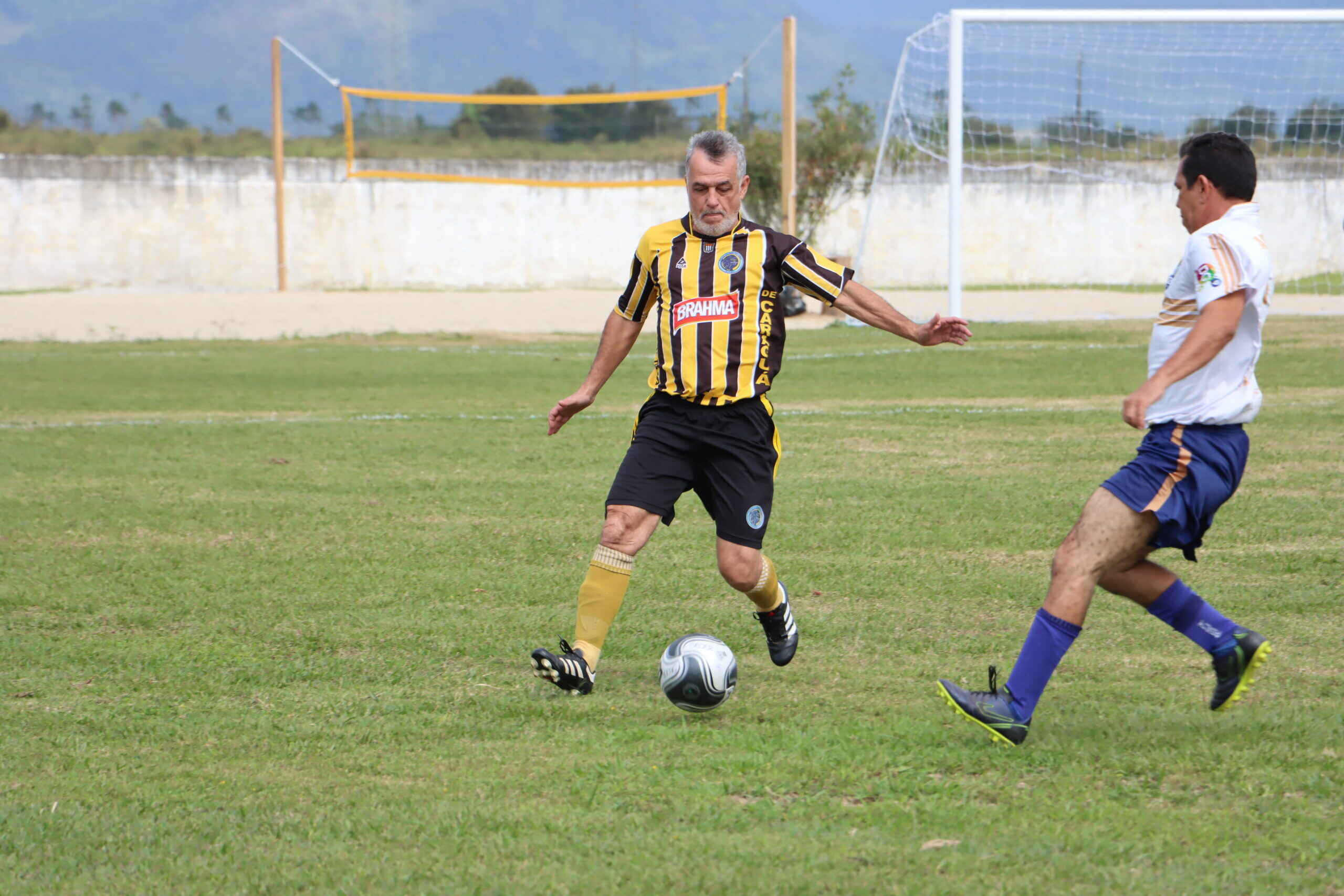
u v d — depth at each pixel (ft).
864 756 33.06
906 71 210.59
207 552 59.77
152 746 35.32
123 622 48.55
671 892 25.55
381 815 29.76
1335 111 230.68
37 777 32.94
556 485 76.02
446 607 50.44
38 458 86.17
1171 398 33.32
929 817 28.91
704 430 38.52
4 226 265.34
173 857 27.81
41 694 40.19
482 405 115.34
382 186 278.26
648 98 250.98
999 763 32.40
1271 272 32.91
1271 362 136.26
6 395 122.93
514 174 290.97
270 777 32.73
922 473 78.79
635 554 39.50
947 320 37.27
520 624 47.98
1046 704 37.86
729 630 46.98
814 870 26.37
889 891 25.40
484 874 26.50
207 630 47.39
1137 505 32.96
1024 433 94.63
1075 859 26.61
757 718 37.27
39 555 59.21
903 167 245.45
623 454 87.35
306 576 55.36
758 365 38.22
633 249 288.71
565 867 26.76
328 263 278.05
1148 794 30.30
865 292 38.11
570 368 146.72
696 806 29.91
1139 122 259.39
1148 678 40.65
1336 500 68.39
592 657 39.17
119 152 320.29
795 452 86.94
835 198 284.20
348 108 256.52
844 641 45.52
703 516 67.10
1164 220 262.47
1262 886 25.45
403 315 222.28
